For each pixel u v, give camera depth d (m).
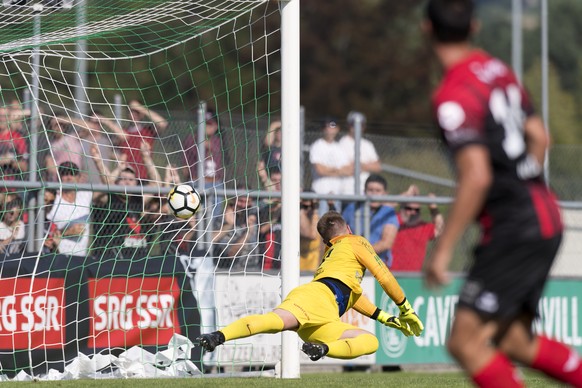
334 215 27.47
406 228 40.62
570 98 146.50
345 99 143.12
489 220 14.16
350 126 40.44
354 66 145.88
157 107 113.12
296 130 29.89
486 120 13.79
